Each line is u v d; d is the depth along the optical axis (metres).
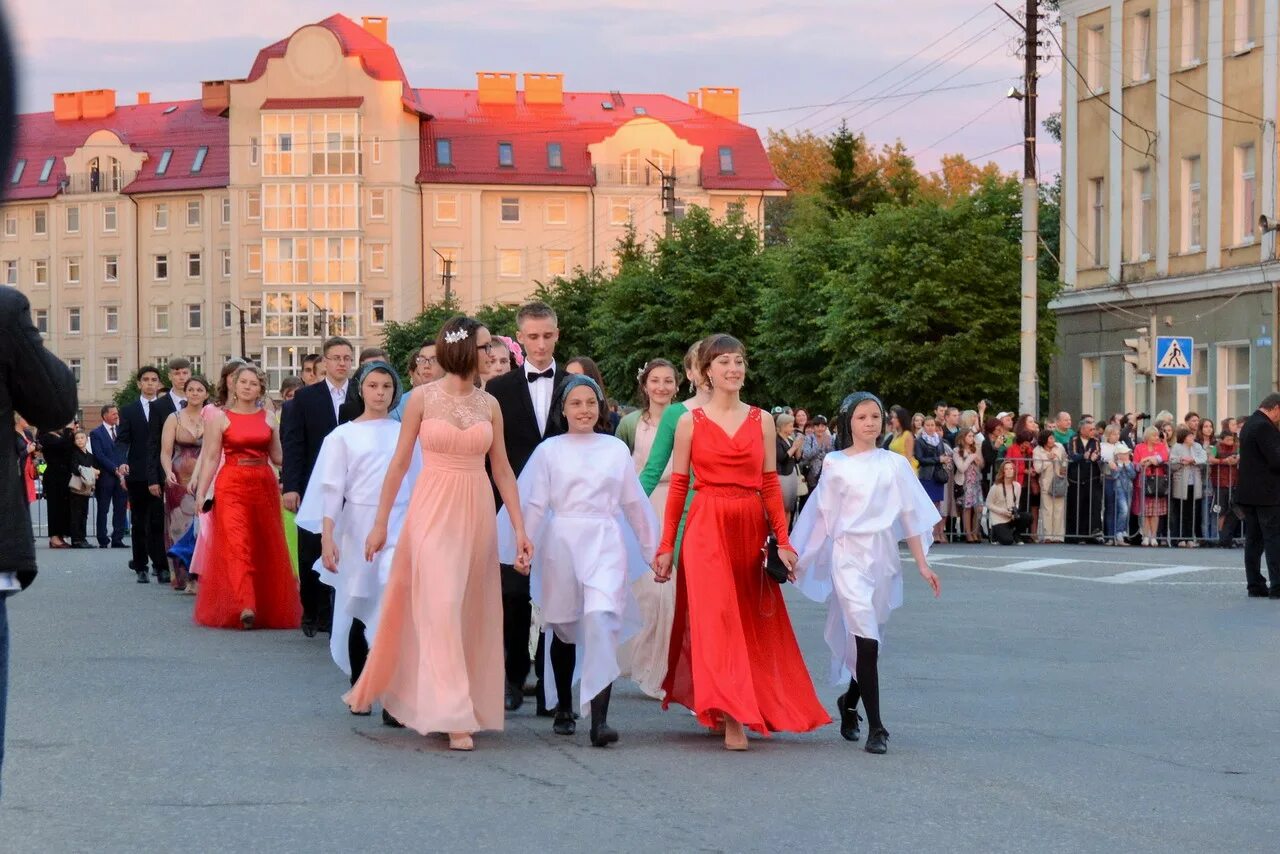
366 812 7.09
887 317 44.72
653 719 10.01
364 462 10.23
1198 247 40.25
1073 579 20.56
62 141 115.31
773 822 6.98
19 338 5.44
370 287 103.62
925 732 9.45
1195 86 40.31
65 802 7.25
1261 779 8.14
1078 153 45.28
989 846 6.59
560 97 108.19
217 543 14.74
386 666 9.07
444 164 104.44
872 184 77.06
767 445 9.11
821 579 9.27
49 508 27.50
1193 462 27.28
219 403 15.20
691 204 60.53
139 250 111.00
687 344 58.66
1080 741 9.17
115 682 11.10
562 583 9.22
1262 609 16.89
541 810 7.17
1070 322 45.28
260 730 9.22
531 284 104.88
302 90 103.81
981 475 27.89
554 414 10.33
